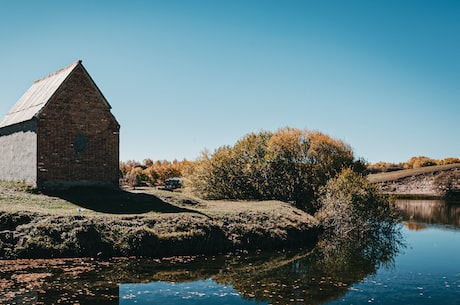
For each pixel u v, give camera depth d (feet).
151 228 75.31
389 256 83.61
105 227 72.02
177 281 57.31
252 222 89.81
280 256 78.18
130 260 66.69
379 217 114.21
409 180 340.39
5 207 74.38
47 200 87.04
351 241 101.96
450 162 484.74
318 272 66.03
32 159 95.61
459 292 55.98
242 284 57.00
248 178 146.92
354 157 148.77
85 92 101.81
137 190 110.63
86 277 56.24
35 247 64.28
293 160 143.74
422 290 56.80
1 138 114.42
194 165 156.04
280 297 51.13
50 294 48.08
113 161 106.42
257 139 151.23
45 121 95.40
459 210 196.75
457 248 94.79
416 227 134.62
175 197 104.42
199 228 79.05
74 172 99.60
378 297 52.75
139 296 49.75
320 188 126.11
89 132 102.22
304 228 96.84
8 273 55.77
